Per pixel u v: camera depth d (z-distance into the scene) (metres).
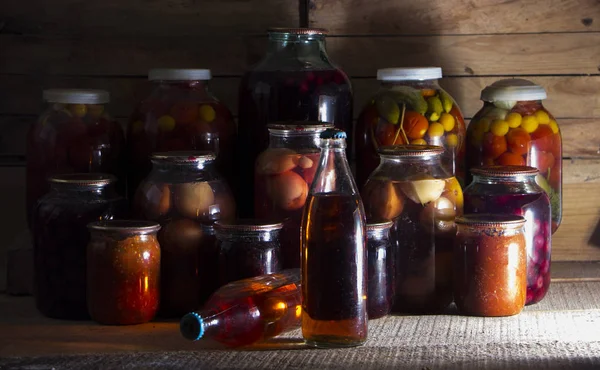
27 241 2.12
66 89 2.08
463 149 2.10
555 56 2.25
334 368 1.75
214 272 1.95
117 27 2.23
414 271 1.92
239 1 2.23
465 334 1.85
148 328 1.91
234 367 1.75
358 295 1.80
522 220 1.91
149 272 1.91
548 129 2.10
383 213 1.92
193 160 1.93
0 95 2.23
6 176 2.25
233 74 2.25
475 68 2.26
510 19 2.25
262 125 2.06
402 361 1.76
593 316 1.93
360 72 2.25
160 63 2.24
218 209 1.95
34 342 1.85
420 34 2.25
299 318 1.85
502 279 1.91
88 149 2.05
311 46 2.08
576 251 2.28
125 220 1.93
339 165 1.80
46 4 2.22
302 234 1.81
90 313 1.92
